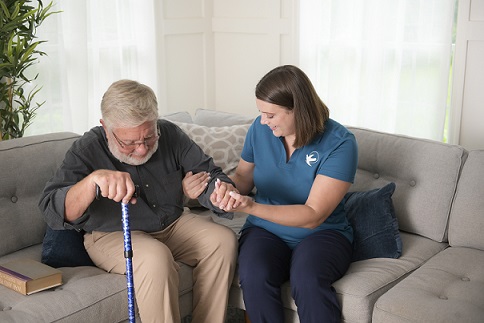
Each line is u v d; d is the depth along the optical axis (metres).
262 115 2.35
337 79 4.04
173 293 2.24
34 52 3.05
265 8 4.26
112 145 2.29
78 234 2.46
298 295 2.21
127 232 2.01
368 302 2.18
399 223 2.71
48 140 2.64
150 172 2.43
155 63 4.07
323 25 4.02
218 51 4.56
